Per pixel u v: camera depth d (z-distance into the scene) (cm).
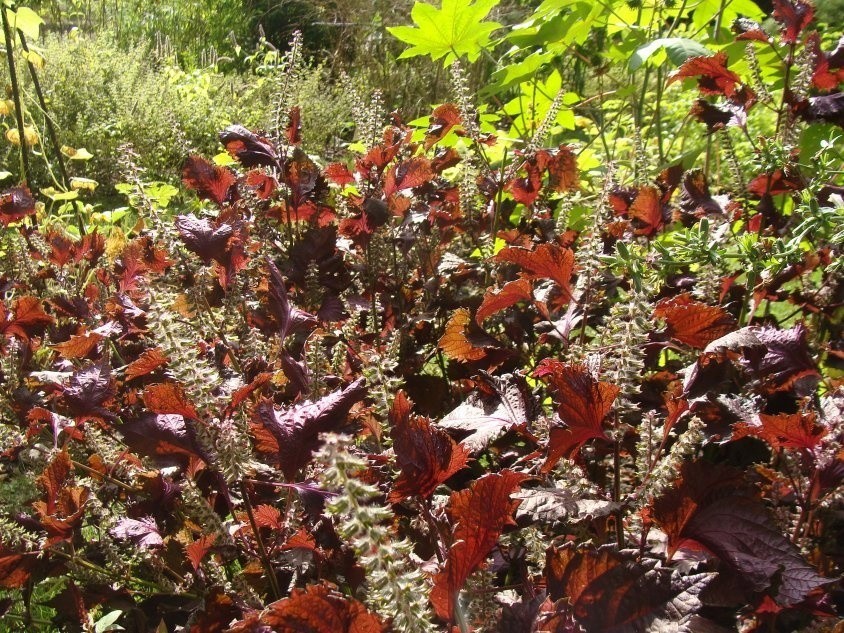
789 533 131
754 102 211
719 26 302
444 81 862
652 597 94
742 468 154
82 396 155
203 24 1167
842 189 190
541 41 304
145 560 149
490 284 223
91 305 245
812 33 202
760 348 143
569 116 348
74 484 158
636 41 321
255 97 903
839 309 185
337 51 1020
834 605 124
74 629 154
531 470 133
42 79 704
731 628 113
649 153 354
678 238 148
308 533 125
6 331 202
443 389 199
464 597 109
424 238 235
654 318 139
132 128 693
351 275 209
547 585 98
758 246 149
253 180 215
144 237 213
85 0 1110
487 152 330
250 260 202
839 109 191
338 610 84
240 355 177
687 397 133
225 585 128
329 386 166
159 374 181
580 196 304
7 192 276
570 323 154
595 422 111
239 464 117
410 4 971
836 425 132
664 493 113
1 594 200
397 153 247
